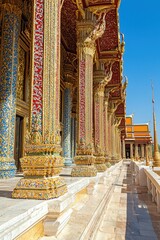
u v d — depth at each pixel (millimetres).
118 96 20703
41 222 3561
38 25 4770
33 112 4449
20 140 10367
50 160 4129
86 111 8875
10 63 8617
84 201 6438
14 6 8836
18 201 3693
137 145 65125
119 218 6133
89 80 9109
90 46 9258
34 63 4629
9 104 8406
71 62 16984
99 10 9227
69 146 16828
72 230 3930
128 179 15867
